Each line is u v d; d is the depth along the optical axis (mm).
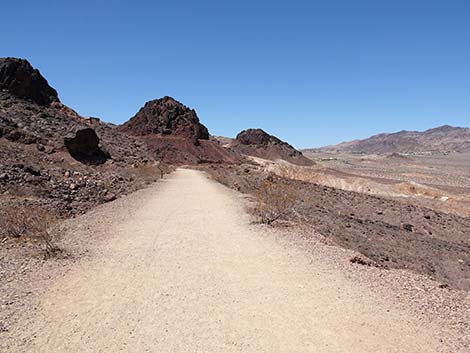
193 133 88000
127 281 6758
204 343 4730
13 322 5070
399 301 6074
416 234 18875
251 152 126188
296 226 12062
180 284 6684
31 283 6414
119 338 4797
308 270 7523
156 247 9078
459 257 14609
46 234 8305
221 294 6270
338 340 4852
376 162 157500
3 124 24953
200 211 14469
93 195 15906
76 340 4719
